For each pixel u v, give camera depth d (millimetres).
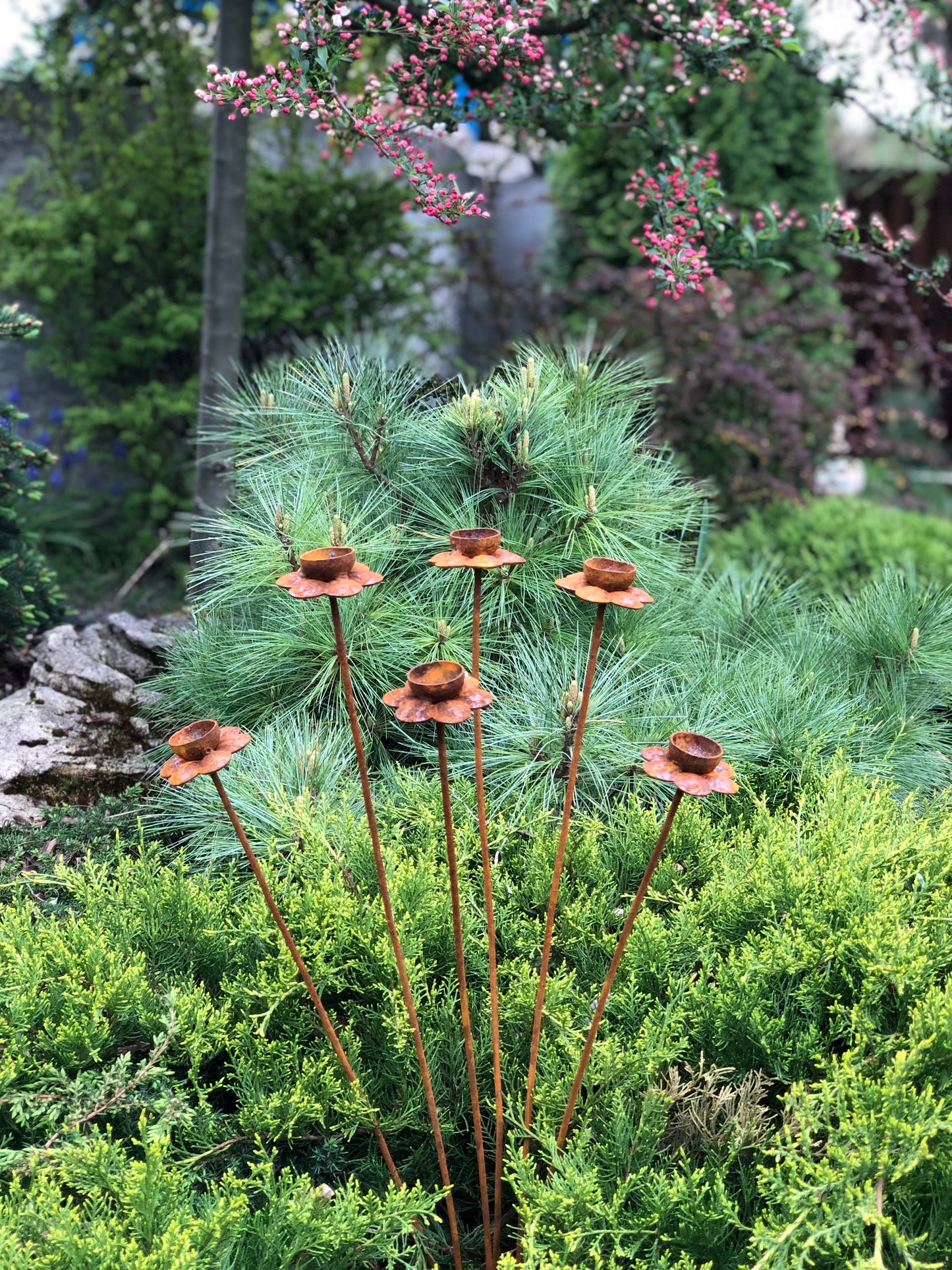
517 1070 1832
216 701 2820
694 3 3445
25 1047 1688
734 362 5844
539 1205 1515
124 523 6438
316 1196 1531
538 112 3680
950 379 8516
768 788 2533
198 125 6352
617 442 3008
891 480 8555
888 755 2625
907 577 3393
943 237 9562
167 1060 1698
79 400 6641
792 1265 1368
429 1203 1544
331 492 2900
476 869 2217
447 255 8180
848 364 7430
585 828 2256
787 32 3303
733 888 1995
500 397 2844
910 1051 1647
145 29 6094
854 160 15328
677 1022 1772
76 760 2859
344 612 2715
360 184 6391
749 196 7055
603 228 7215
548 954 1584
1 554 3520
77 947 1858
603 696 2580
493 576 2791
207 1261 1402
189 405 6035
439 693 1292
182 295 6199
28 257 6023
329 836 2205
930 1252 1482
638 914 1952
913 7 3973
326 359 3285
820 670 2975
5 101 6246
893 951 1725
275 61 5750
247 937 1940
